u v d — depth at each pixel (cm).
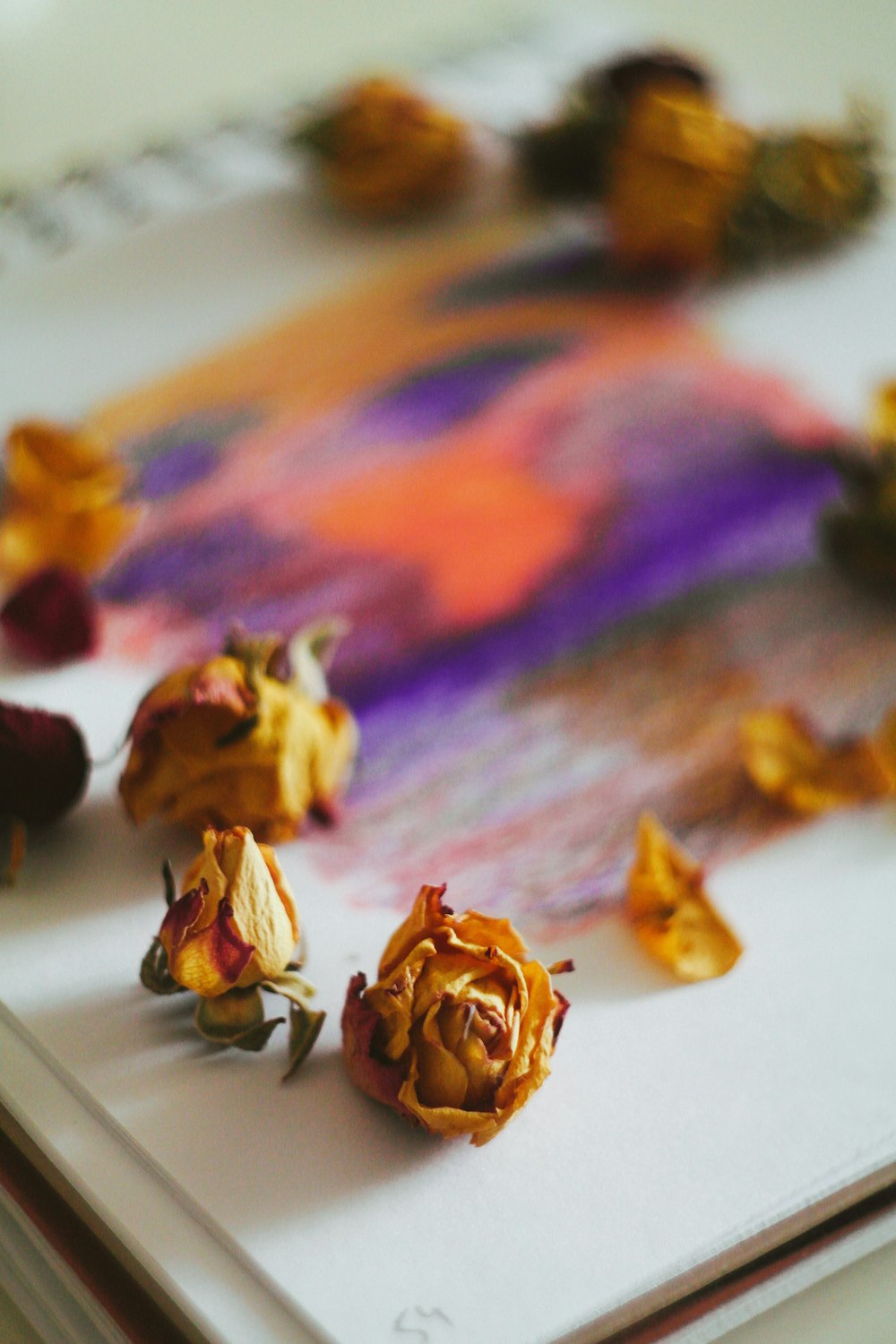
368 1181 35
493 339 50
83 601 43
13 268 52
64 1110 36
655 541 45
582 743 41
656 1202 35
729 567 45
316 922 38
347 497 46
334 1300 33
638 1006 37
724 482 46
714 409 48
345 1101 36
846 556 45
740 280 52
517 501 46
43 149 62
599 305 51
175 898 37
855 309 51
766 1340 34
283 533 45
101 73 67
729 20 67
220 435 48
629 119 51
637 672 43
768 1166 35
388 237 53
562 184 54
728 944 38
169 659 43
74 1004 37
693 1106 36
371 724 42
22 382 49
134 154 59
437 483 47
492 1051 34
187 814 38
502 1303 33
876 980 37
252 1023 36
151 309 51
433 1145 35
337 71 67
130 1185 35
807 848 40
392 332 50
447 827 40
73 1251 35
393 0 72
